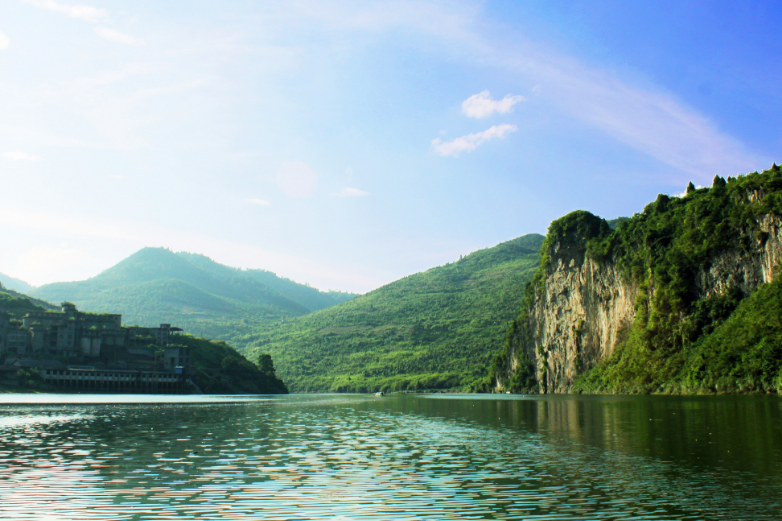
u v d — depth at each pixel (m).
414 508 34.78
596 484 40.88
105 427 82.19
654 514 33.28
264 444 63.25
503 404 151.38
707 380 166.88
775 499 36.25
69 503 36.19
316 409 132.12
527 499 36.81
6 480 42.91
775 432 66.88
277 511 34.22
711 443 59.06
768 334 156.00
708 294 194.25
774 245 175.12
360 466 48.72
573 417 96.44
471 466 48.31
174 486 40.78
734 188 195.00
